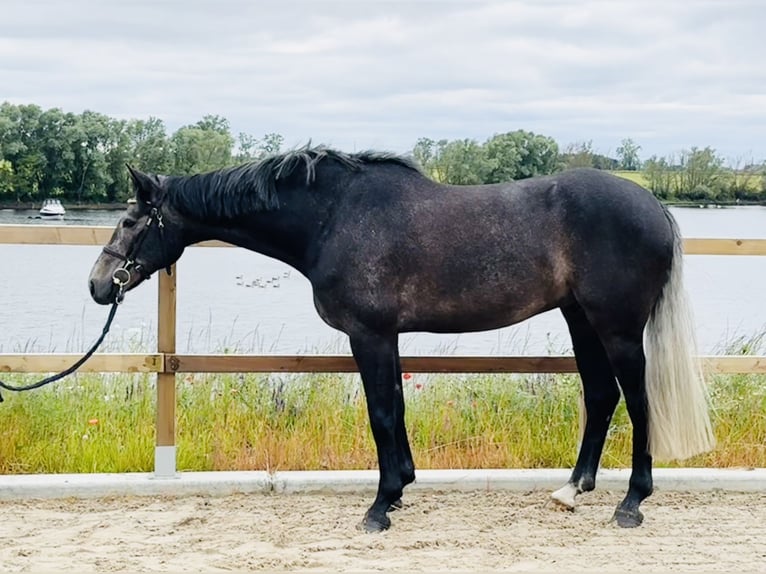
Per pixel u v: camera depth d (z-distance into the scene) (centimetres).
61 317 1257
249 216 502
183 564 424
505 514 514
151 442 600
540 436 621
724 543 460
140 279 514
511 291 481
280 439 606
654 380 484
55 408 624
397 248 478
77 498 541
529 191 489
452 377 700
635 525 488
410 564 426
